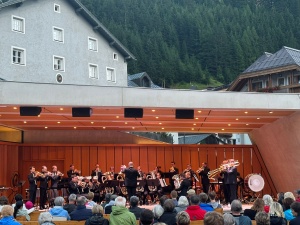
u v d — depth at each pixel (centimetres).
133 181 1956
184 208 1018
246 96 1947
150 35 8781
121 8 8988
